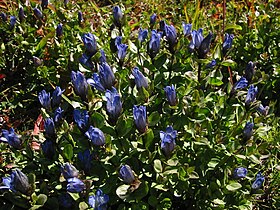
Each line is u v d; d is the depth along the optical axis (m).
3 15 0.81
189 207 0.56
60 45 0.77
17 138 0.53
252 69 0.57
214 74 0.60
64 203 0.51
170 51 0.56
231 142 0.53
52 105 0.55
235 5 0.97
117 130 0.51
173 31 0.54
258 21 0.86
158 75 0.57
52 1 0.89
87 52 0.59
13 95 0.77
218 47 0.60
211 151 0.53
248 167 0.58
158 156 0.53
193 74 0.56
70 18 0.85
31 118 0.75
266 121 0.63
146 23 0.88
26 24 0.83
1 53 0.80
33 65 0.78
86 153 0.49
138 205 0.51
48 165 0.52
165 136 0.47
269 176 0.64
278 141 0.66
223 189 0.52
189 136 0.55
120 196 0.49
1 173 0.61
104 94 0.53
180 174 0.51
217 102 0.58
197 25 0.83
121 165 0.50
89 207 0.48
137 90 0.53
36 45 0.79
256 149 0.54
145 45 0.68
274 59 0.78
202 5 1.01
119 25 0.63
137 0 1.02
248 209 0.54
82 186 0.47
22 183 0.47
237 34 0.87
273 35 0.80
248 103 0.53
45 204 0.52
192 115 0.54
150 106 0.58
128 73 0.58
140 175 0.51
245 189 0.55
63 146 0.53
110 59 0.65
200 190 0.54
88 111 0.51
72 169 0.47
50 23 0.84
